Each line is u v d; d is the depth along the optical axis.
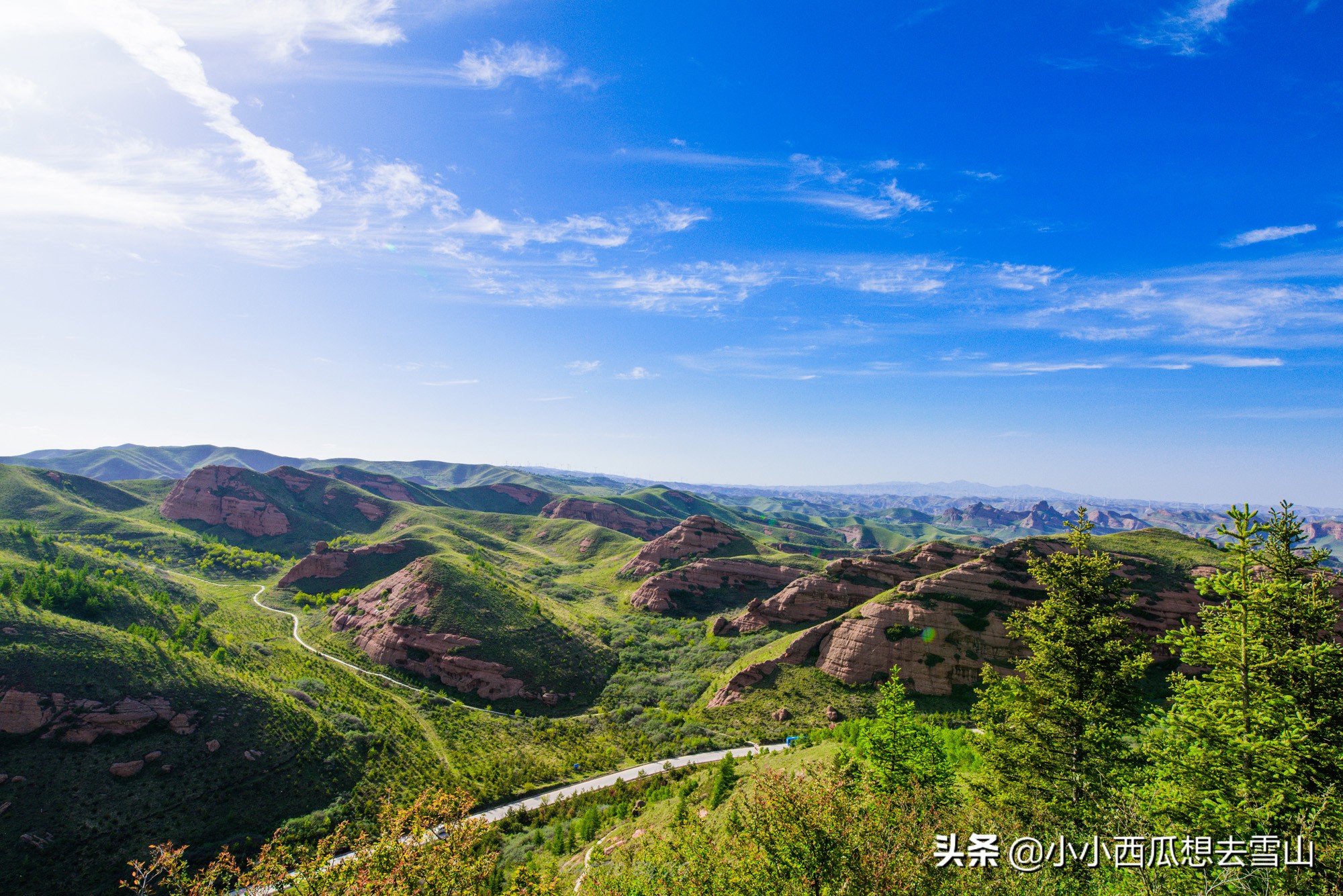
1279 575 22.12
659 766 74.19
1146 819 22.09
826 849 16.16
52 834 44.81
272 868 16.81
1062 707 27.36
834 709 81.81
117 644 62.28
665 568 162.75
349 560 149.38
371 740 67.25
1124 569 87.62
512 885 20.23
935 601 90.75
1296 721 19.81
